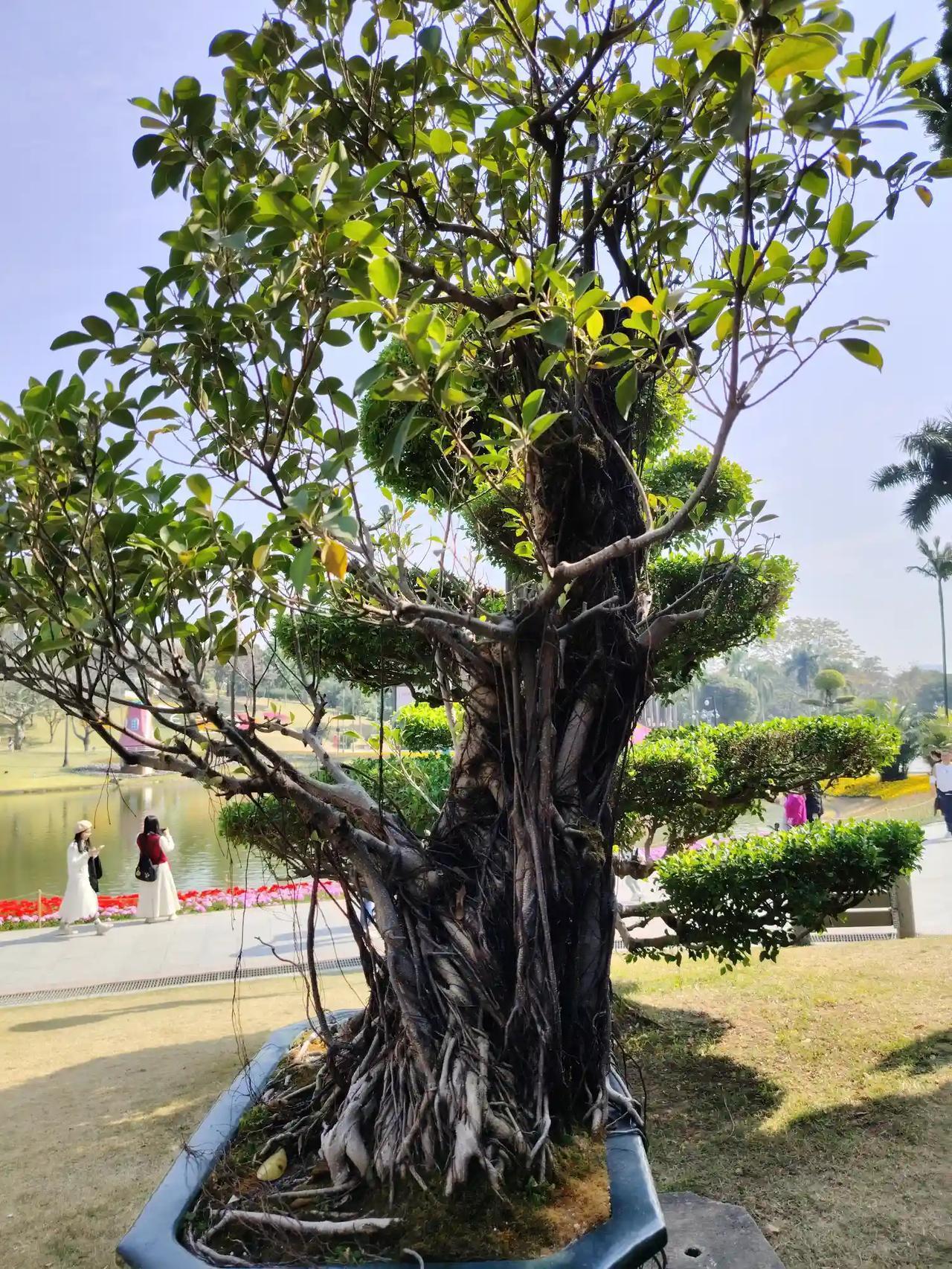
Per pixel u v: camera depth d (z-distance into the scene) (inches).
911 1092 183.8
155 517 77.6
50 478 74.5
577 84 93.9
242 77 87.4
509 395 105.3
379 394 69.3
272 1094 107.3
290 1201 82.4
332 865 99.7
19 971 351.6
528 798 93.0
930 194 79.1
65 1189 169.0
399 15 90.7
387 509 107.0
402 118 98.9
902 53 68.6
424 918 97.9
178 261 77.5
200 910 450.0
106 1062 240.8
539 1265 67.7
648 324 71.9
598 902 98.4
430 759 228.4
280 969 327.9
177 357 77.6
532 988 89.4
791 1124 178.5
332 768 101.0
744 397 67.1
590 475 102.7
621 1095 97.9
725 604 191.0
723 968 219.9
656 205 102.7
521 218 113.2
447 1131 82.4
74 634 72.5
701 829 240.5
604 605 97.7
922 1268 129.3
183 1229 79.7
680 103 91.7
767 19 54.5
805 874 199.2
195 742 85.2
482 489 121.9
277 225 70.1
